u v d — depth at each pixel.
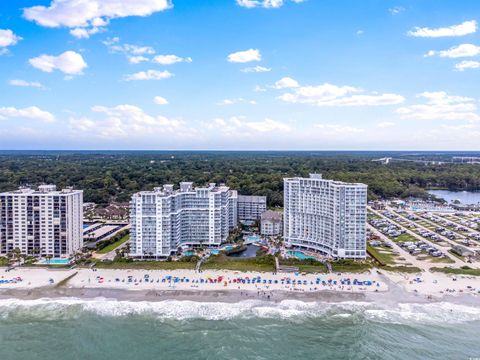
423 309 176.62
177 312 173.25
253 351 143.25
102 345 147.38
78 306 178.88
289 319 167.25
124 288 197.75
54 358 139.50
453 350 144.38
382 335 154.38
